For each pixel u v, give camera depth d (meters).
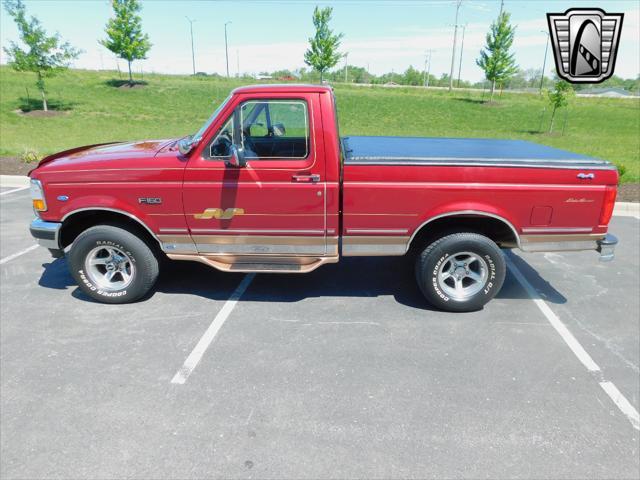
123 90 33.69
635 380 3.39
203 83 41.47
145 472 2.52
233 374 3.40
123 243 4.24
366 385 3.29
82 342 3.80
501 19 36.22
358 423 2.91
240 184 4.02
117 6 33.69
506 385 3.31
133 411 3.00
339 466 2.58
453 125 28.36
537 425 2.91
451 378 3.38
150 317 4.23
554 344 3.87
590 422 2.95
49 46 23.41
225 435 2.80
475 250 4.13
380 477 2.51
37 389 3.20
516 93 51.22
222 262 4.35
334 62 38.19
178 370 3.44
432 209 4.00
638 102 43.41
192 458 2.62
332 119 3.90
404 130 25.94
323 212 4.06
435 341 3.88
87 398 3.12
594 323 4.23
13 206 7.96
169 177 4.05
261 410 3.02
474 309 4.38
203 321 4.17
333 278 5.21
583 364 3.58
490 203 3.97
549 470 2.57
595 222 4.03
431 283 4.25
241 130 4.02
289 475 2.51
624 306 4.58
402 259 5.85
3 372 3.38
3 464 2.57
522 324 4.20
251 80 47.69
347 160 3.92
